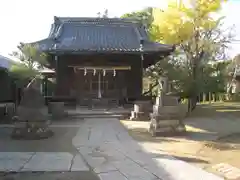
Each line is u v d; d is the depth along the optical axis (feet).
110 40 64.69
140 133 33.27
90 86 63.21
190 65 60.59
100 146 26.07
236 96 94.68
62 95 62.34
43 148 25.20
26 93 30.60
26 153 23.20
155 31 67.87
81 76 62.95
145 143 27.66
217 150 24.71
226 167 19.35
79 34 66.54
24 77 46.96
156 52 57.26
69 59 63.10
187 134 32.71
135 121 43.52
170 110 32.04
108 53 57.52
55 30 67.56
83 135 31.65
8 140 28.84
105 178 17.33
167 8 64.69
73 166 19.70
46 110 31.37
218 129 36.45
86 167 19.49
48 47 56.44
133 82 63.77
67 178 17.40
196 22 62.54
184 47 64.39
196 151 24.41
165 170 18.71
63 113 45.80
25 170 18.80
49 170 18.84
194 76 56.39
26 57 47.52
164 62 65.72
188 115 50.83
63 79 62.59
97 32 68.03
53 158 21.70
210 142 28.14
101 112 49.47
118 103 58.80
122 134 32.48
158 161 20.85
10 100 59.41
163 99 32.27
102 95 62.95
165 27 64.69
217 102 89.20
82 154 23.00
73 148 25.30
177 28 63.41
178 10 63.31
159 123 31.81
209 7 61.11
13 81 57.62
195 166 19.75
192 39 62.85
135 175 17.78
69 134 32.24
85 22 70.38
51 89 76.48
